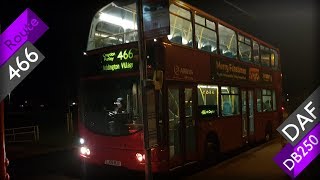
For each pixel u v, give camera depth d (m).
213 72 11.04
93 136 9.18
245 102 13.63
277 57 18.48
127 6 9.41
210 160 10.73
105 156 8.94
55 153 15.20
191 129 9.76
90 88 9.39
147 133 6.75
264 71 16.12
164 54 8.61
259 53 15.55
